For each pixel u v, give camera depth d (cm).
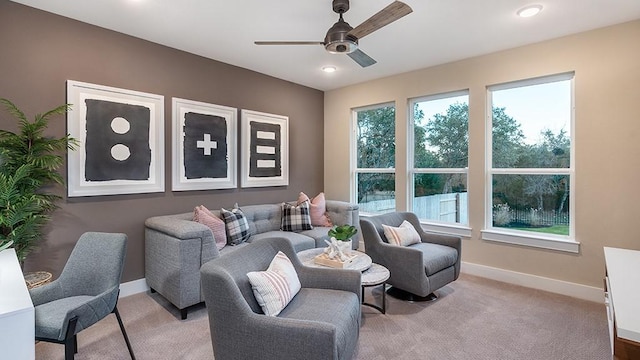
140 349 220
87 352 217
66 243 279
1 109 248
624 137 287
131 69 316
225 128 392
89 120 288
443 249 316
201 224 287
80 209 286
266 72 433
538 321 262
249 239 366
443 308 285
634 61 281
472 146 377
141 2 253
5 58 250
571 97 322
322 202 455
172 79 346
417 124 437
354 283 209
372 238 313
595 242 303
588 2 251
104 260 207
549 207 337
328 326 145
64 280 209
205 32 308
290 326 148
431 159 424
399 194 444
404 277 289
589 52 302
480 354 216
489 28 298
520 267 345
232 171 401
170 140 345
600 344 228
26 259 259
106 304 188
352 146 506
